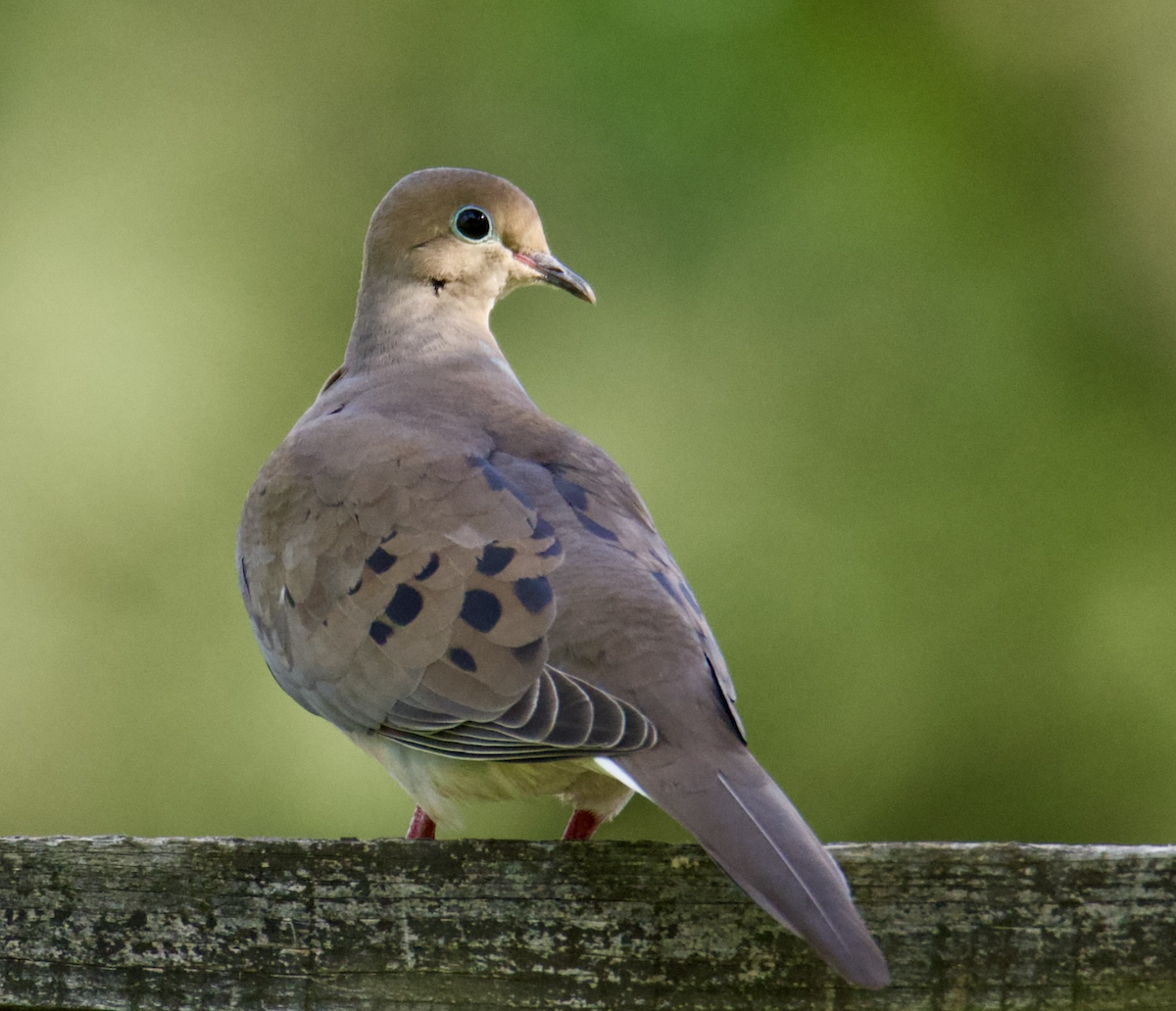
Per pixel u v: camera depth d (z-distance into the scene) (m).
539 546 6.04
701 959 4.97
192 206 15.95
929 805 14.19
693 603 6.14
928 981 4.85
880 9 15.55
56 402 15.38
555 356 14.91
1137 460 14.83
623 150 15.40
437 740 5.87
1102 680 14.34
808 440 14.79
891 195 15.21
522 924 5.05
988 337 15.03
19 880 5.30
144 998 5.22
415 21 16.19
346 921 5.14
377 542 6.31
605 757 5.33
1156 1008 4.77
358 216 15.89
